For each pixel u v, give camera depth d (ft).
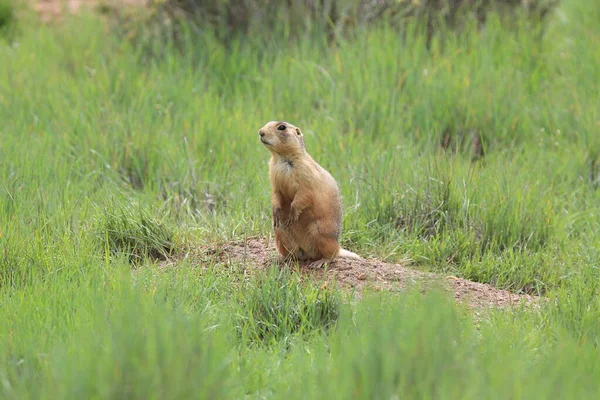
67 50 63.67
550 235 41.63
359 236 40.06
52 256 34.78
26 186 41.65
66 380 22.15
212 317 30.07
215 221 40.60
